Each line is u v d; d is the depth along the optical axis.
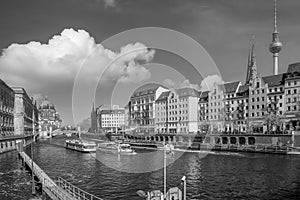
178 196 24.81
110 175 59.19
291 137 97.81
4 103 132.00
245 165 71.44
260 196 43.38
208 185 50.00
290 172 60.66
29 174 62.59
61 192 36.53
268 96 128.75
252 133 113.38
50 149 132.00
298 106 116.50
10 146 121.62
